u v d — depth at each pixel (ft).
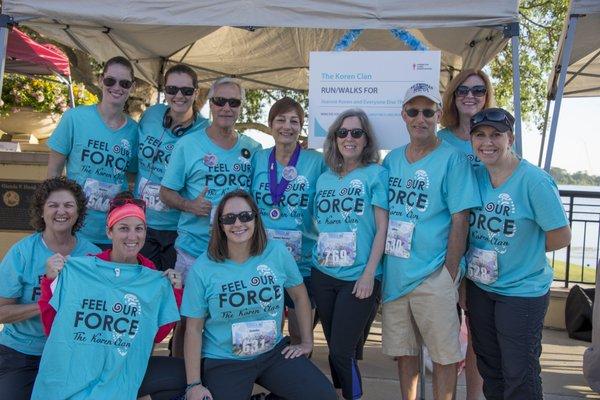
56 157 13.53
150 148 13.88
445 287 11.28
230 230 10.77
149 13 13.98
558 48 19.88
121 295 10.48
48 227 10.92
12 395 10.27
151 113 14.29
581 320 20.77
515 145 13.38
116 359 10.24
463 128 12.97
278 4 13.79
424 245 11.35
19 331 10.85
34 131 34.63
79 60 33.04
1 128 34.12
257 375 11.16
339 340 11.70
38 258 10.92
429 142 11.57
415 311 11.54
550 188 10.58
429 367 15.85
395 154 12.05
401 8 13.60
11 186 21.80
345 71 13.37
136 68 24.67
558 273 25.40
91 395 9.93
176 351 13.34
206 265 11.02
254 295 10.93
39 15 14.12
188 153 12.85
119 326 10.34
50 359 10.03
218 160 12.84
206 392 10.62
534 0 37.24
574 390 15.78
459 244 11.21
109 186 13.56
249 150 13.24
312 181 12.73
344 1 13.64
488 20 13.39
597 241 24.08
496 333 11.46
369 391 15.06
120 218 10.57
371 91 13.30
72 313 10.16
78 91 35.83
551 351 19.39
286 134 12.42
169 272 11.08
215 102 12.64
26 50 25.11
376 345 19.72
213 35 24.39
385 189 11.76
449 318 11.29
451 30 19.06
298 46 24.98
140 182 13.91
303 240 12.89
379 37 22.58
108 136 13.55
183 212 13.14
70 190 10.92
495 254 10.98
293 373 11.11
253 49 25.62
